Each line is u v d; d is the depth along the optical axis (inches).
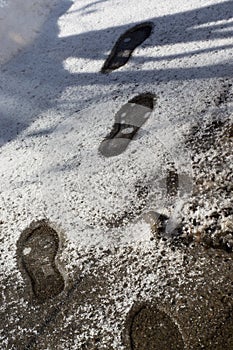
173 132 71.2
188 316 49.4
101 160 72.6
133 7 108.4
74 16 114.8
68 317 54.2
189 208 59.8
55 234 64.9
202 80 77.9
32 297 58.1
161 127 73.1
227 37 84.8
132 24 102.4
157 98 79.0
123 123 77.4
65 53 102.6
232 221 55.8
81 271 58.5
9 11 114.2
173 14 99.2
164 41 92.5
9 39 109.3
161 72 84.6
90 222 64.1
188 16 96.3
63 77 95.4
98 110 82.7
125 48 96.0
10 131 86.8
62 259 61.0
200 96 75.0
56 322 54.2
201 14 94.8
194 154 66.4
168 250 56.4
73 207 67.3
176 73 82.5
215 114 70.6
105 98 84.6
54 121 84.9
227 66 78.1
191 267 53.6
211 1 97.3
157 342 48.6
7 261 63.7
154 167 67.4
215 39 85.8
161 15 100.8
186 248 55.8
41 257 62.5
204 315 48.9
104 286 55.7
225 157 63.7
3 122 89.4
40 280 59.7
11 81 99.9
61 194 70.0
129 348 49.1
